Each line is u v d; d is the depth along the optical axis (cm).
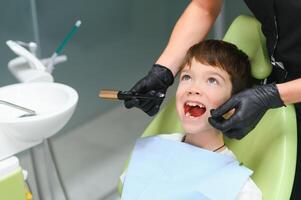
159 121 109
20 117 99
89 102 228
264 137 91
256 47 98
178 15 244
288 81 89
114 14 225
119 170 200
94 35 220
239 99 80
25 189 96
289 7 84
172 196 85
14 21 177
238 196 82
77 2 205
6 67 171
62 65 206
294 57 88
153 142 98
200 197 83
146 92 98
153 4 240
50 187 158
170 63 101
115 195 184
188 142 97
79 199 182
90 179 194
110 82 234
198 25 105
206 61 89
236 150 99
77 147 216
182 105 91
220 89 88
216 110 81
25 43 174
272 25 90
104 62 228
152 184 89
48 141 145
